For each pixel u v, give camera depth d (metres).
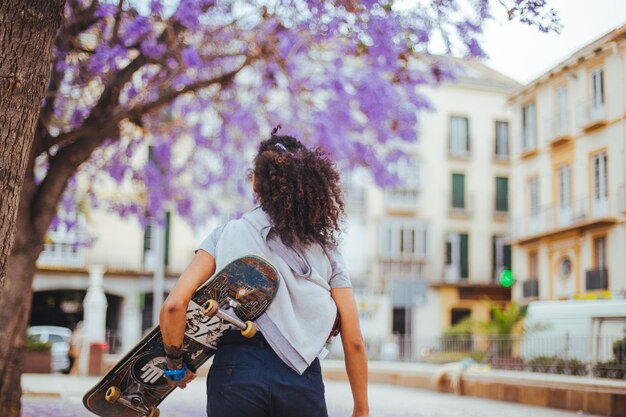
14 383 7.45
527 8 5.55
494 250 41.62
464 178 41.56
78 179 13.75
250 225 2.64
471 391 14.02
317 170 2.71
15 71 3.27
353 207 39.56
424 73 10.70
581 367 12.29
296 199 2.64
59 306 35.34
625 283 23.84
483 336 16.84
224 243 2.61
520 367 14.01
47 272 33.56
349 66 11.72
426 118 41.19
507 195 42.16
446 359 18.22
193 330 2.53
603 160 24.78
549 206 28.36
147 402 2.76
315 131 12.52
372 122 12.30
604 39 22.23
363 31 8.44
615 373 11.48
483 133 42.06
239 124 12.54
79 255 33.91
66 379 18.02
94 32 9.34
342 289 2.69
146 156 14.78
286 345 2.49
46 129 8.16
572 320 14.84
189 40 10.06
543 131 28.61
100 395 2.72
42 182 8.05
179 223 35.44
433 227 40.75
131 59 9.73
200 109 12.68
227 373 2.45
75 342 21.19
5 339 7.44
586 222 25.20
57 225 13.68
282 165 2.69
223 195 15.20
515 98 30.62
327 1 7.84
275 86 11.37
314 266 2.63
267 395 2.41
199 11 8.96
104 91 8.75
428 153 41.03
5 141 3.23
